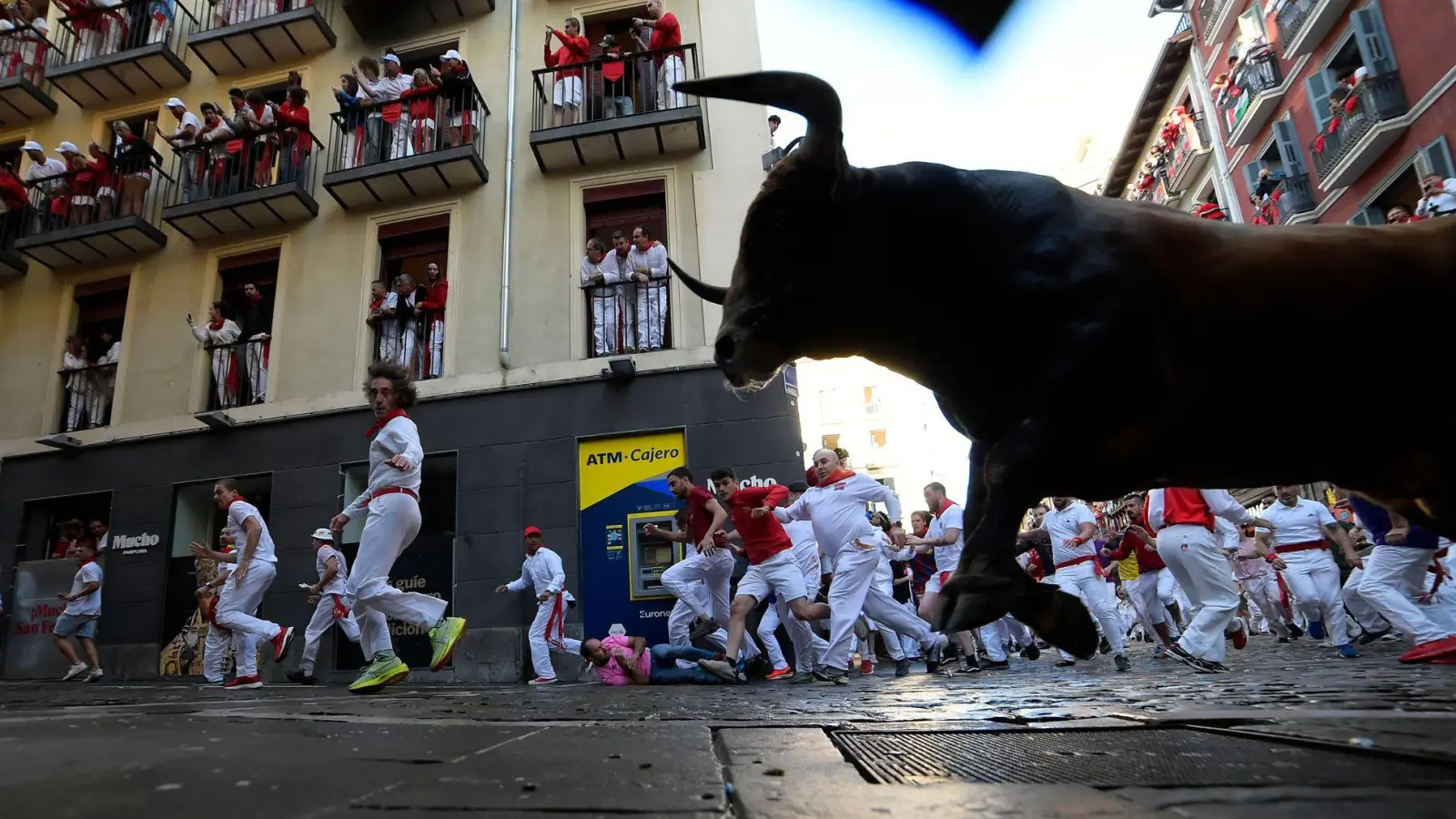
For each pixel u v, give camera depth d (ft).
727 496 22.22
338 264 40.04
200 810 3.44
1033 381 6.37
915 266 6.85
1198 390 6.04
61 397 42.63
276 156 42.14
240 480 38.47
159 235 42.50
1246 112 70.03
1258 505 63.36
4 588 39.29
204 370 40.14
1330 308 5.90
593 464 34.45
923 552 30.81
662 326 36.14
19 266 44.16
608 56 38.27
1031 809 3.26
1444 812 3.02
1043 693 12.87
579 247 37.76
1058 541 23.11
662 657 22.30
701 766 4.81
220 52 44.01
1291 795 3.43
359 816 3.29
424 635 33.09
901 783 4.09
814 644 21.89
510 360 36.47
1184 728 6.57
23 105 47.39
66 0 47.06
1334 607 23.75
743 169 37.76
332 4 44.45
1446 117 49.67
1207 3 77.00
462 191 39.55
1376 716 6.92
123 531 38.17
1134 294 6.05
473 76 41.45
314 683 32.40
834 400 153.99
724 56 39.40
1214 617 17.48
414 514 17.03
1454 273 5.90
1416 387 5.97
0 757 5.21
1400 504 6.88
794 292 7.00
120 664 36.32
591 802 3.62
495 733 7.11
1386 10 53.98
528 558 31.09
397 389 17.40
